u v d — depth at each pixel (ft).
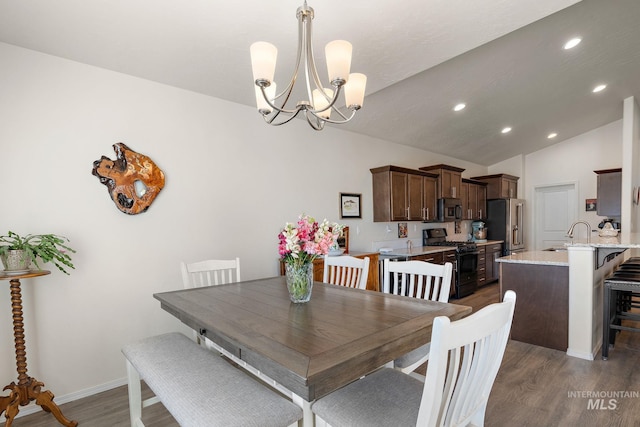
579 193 20.80
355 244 14.15
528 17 6.57
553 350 9.74
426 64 8.34
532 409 6.75
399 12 6.25
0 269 6.64
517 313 10.51
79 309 7.56
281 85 9.20
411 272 6.88
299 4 5.91
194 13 6.08
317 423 4.43
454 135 16.96
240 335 4.15
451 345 2.81
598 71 12.62
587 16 9.04
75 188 7.51
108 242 7.94
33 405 7.01
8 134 6.75
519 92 13.30
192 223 9.30
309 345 3.78
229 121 10.11
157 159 8.70
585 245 9.12
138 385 5.94
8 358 6.75
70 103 7.47
